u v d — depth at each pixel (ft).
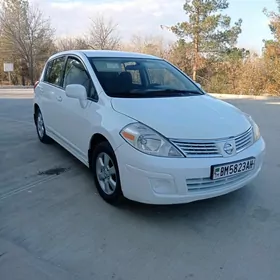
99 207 9.95
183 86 12.84
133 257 7.59
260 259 7.59
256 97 49.78
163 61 14.17
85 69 12.06
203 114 9.91
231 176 9.06
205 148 8.65
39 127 17.21
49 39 102.99
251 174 9.87
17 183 11.70
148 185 8.50
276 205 10.26
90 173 12.69
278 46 61.36
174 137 8.57
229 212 9.78
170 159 8.37
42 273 6.98
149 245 8.07
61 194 10.82
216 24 71.92
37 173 12.69
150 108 9.83
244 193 11.10
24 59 100.22
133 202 10.09
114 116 9.60
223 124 9.50
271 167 13.87
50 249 7.82
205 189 8.75
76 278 6.86
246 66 66.85
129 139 8.77
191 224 9.09
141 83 12.11
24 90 58.70
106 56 12.82
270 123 24.89
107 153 9.80
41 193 10.87
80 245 8.00
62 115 13.16
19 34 97.50
